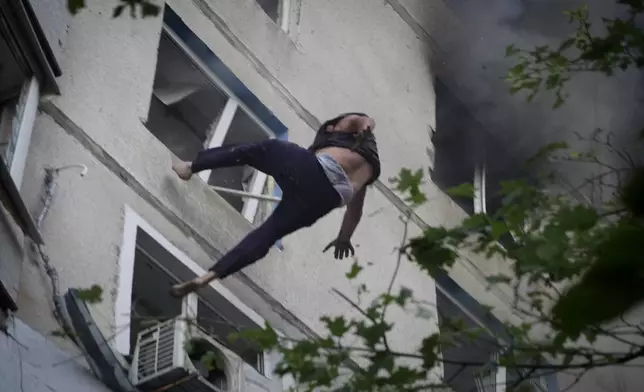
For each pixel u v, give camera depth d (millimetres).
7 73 7141
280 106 9742
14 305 5797
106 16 8375
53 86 7344
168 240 7613
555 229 4586
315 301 8609
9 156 6688
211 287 7699
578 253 4535
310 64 10469
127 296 6844
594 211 4527
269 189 9000
